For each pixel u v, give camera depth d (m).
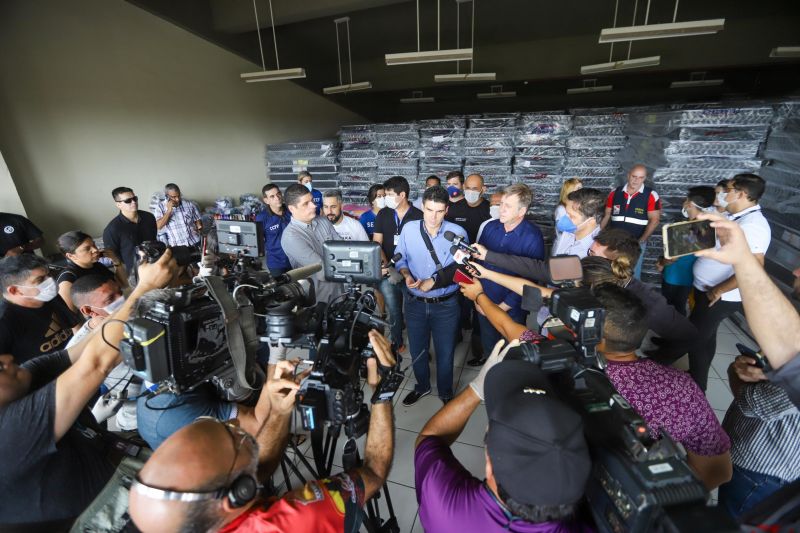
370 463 1.02
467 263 2.09
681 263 3.14
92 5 4.68
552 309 1.05
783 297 0.85
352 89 6.89
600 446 0.75
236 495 0.70
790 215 3.58
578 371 0.91
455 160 6.11
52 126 4.45
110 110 4.97
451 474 0.88
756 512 0.72
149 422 1.28
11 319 1.86
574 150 5.54
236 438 0.77
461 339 3.48
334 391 0.98
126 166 5.21
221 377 1.28
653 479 0.63
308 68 8.30
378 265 1.31
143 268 1.19
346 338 1.11
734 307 2.45
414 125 6.18
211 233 1.90
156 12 5.06
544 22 7.21
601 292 1.16
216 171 6.47
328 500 0.84
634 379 1.06
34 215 4.38
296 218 2.46
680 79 8.72
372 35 7.71
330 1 5.41
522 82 9.17
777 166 3.86
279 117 7.63
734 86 8.58
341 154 6.54
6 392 1.04
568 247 2.46
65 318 2.12
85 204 4.82
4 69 4.04
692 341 1.98
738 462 1.25
